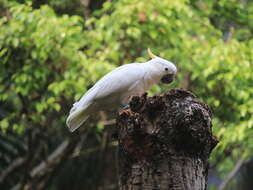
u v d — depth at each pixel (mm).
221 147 12461
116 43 12172
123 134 6535
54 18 12156
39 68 12414
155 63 8289
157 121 6391
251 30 14906
